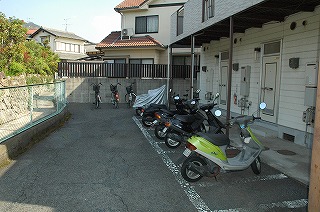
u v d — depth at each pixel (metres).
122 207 3.23
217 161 3.88
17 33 12.03
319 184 2.62
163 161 5.00
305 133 5.85
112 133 7.35
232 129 7.62
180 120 5.61
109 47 16.69
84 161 4.92
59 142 6.27
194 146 3.87
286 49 6.59
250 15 6.43
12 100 7.37
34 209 3.12
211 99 10.90
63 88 9.96
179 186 3.88
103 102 14.40
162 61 17.02
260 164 4.46
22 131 5.86
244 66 8.55
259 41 7.73
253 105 8.09
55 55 21.20
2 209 3.11
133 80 14.45
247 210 3.22
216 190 3.77
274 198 3.53
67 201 3.34
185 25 9.62
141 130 7.79
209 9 7.59
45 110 8.05
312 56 5.78
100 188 3.74
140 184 3.92
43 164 4.70
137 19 17.91
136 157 5.23
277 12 6.18
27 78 12.51
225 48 9.88
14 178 4.04
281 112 6.75
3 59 11.54
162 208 3.23
